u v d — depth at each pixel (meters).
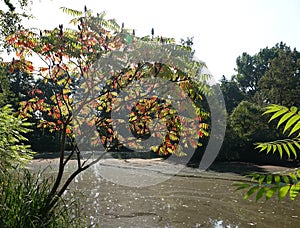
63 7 3.46
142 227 5.84
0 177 3.20
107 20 3.55
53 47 3.30
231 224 6.40
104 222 5.95
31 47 3.40
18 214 2.72
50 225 2.96
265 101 30.70
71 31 3.60
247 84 46.31
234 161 18.56
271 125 18.69
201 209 7.59
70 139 3.89
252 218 6.92
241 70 47.41
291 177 1.10
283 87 26.20
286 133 17.45
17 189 3.03
